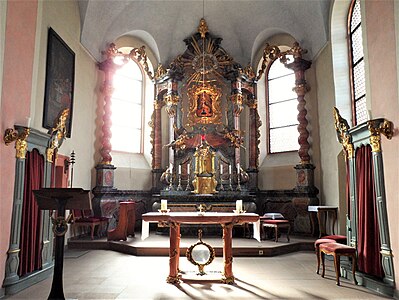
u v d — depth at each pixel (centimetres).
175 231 562
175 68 1131
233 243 846
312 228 962
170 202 1001
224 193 1034
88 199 427
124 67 1176
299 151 1024
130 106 1186
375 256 528
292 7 1016
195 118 1144
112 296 476
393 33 495
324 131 959
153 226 1095
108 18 1039
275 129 1164
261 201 1109
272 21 1094
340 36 888
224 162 1106
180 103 1156
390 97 502
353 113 857
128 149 1166
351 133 599
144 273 611
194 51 1167
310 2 946
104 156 1037
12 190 519
